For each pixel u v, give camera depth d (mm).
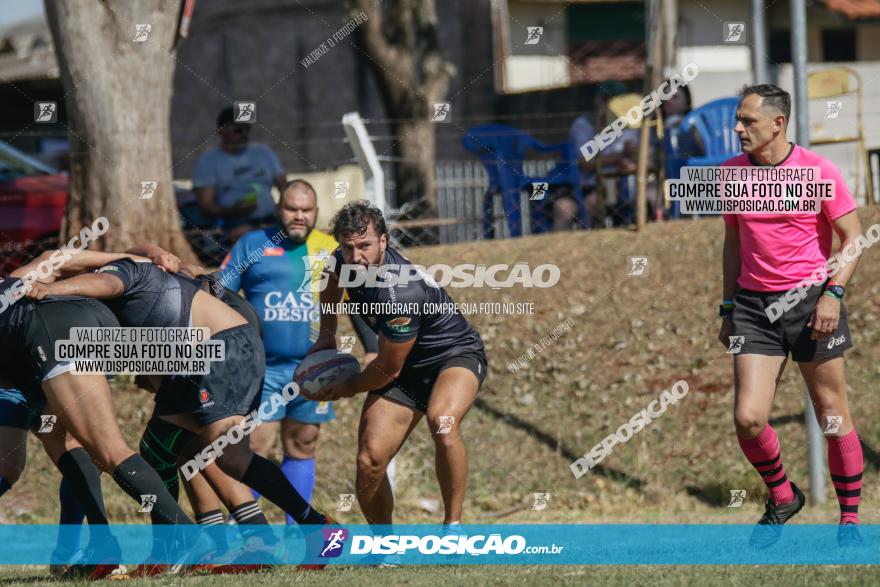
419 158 33562
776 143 12438
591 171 25797
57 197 24969
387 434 12867
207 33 48875
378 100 45938
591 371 20828
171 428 13117
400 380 13109
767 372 12531
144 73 22172
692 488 18109
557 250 23594
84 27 21875
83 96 21984
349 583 10711
